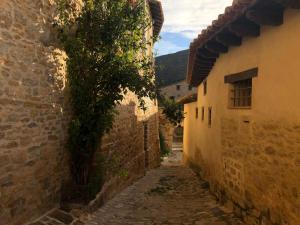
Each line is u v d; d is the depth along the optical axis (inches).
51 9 228.5
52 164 236.1
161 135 956.6
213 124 360.5
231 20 211.0
